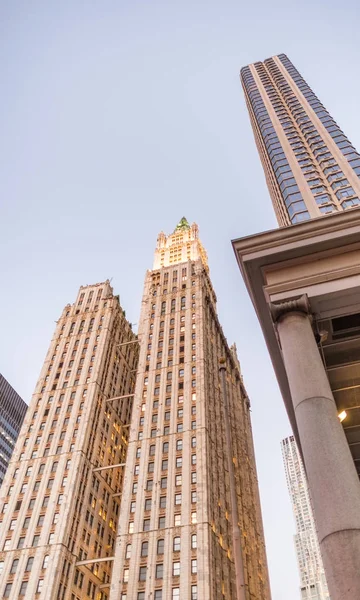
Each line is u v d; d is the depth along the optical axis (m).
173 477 82.56
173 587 68.19
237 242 24.19
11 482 89.31
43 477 88.50
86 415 98.38
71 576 76.19
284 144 89.50
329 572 14.16
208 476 82.06
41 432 97.94
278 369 26.94
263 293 24.34
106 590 83.94
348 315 22.58
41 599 70.25
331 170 77.06
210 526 74.75
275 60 132.75
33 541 78.62
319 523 15.45
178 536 73.81
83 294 134.38
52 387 107.81
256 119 105.19
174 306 120.38
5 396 175.50
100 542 87.38
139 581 70.50
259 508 111.81
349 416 26.12
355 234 22.78
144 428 93.12
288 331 21.03
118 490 99.88
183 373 101.75
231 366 132.50
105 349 114.75
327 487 15.70
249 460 116.81
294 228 23.72
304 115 97.31
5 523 82.31
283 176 79.62
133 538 76.12
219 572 71.88
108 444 102.38
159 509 78.62
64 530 78.75
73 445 93.19
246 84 124.38
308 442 17.19
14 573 74.69
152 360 107.69
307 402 18.28
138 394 100.75
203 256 153.25
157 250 149.00
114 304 128.12
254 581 87.25
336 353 24.20
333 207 68.62
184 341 109.69
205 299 125.06
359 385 25.31
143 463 86.75
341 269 22.14
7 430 169.38
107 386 110.44
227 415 23.52
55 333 122.50
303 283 22.31
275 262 23.78
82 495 87.06
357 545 14.13
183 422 91.50
